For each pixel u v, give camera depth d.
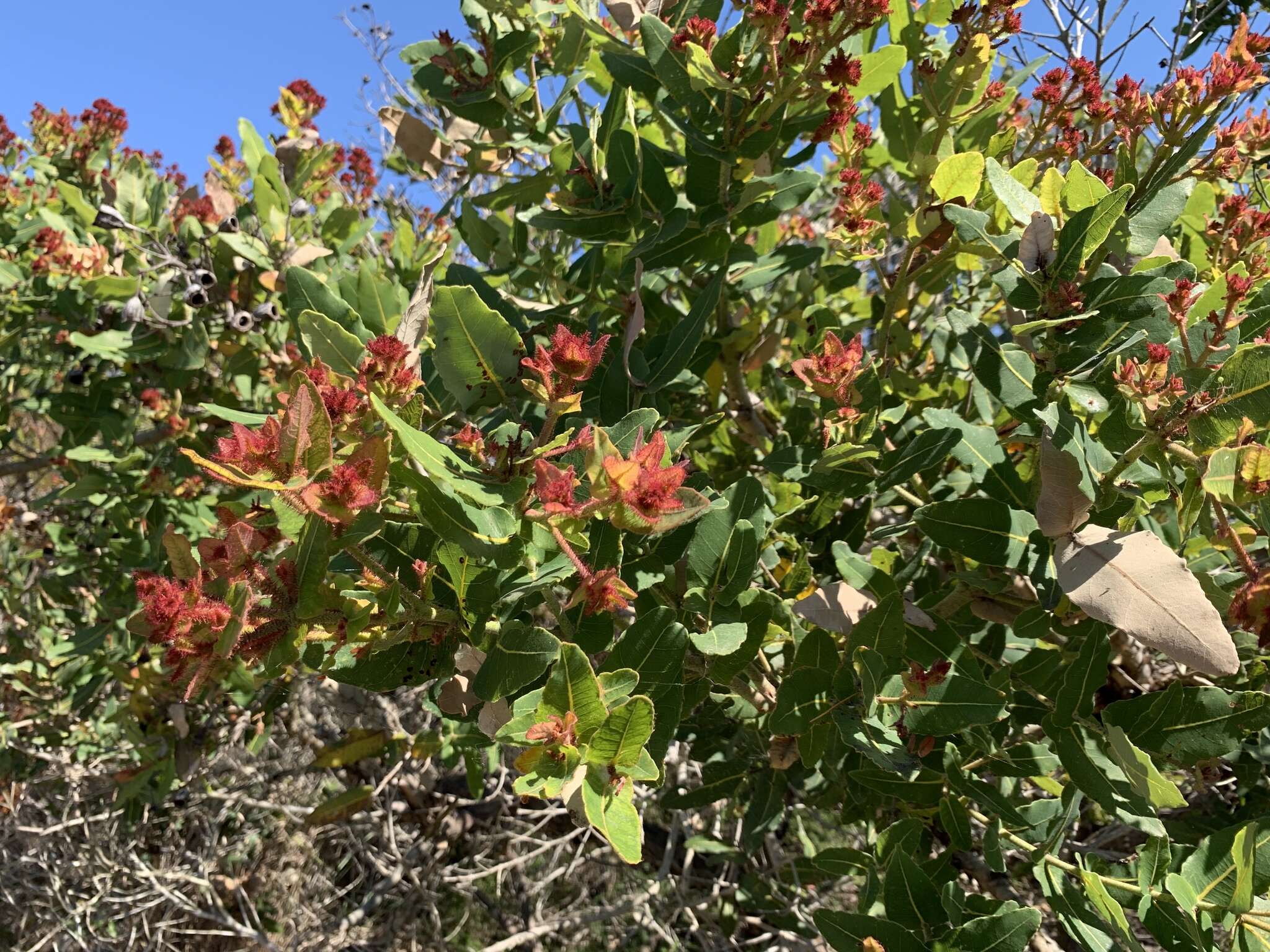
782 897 4.30
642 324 2.40
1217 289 2.13
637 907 5.58
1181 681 2.57
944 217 2.59
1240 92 2.33
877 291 4.68
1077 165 2.23
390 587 1.69
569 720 1.45
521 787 1.44
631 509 1.44
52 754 6.20
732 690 2.53
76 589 5.51
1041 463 1.99
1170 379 1.88
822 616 2.33
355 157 5.21
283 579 1.51
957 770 2.34
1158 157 2.47
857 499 3.31
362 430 1.62
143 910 6.78
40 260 4.26
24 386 5.97
